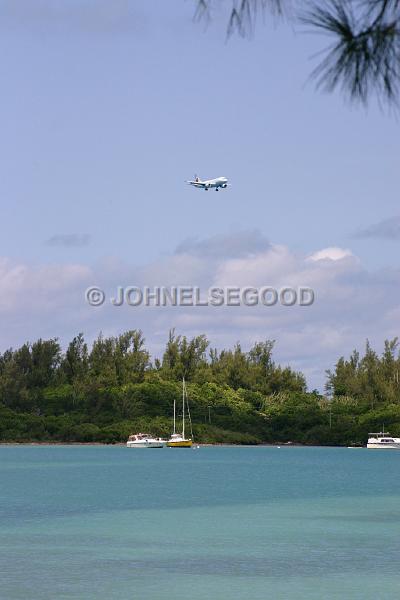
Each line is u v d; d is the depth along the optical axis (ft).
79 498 490.49
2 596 202.28
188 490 563.07
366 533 320.70
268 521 366.22
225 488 585.63
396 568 243.60
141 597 202.39
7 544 288.30
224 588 213.66
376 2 43.73
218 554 268.00
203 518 377.50
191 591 209.97
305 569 241.96
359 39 43.27
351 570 240.32
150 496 509.35
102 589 211.20
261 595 205.67
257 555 266.16
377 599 201.77
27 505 444.14
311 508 429.79
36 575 229.45
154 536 311.68
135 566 244.83
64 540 298.56
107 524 351.87
